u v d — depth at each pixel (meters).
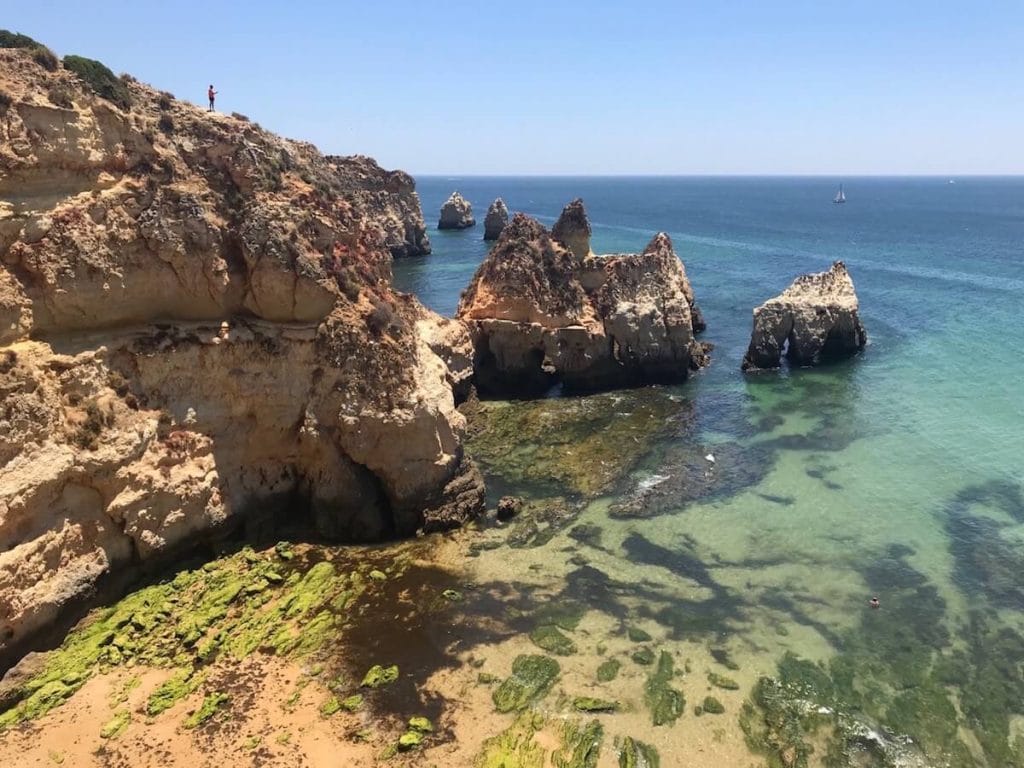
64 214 30.27
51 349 29.67
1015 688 27.16
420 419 36.19
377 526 36.59
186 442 33.12
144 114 35.06
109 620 29.06
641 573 33.97
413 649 28.53
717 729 25.02
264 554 34.44
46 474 27.27
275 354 35.28
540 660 28.11
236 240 34.88
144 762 23.12
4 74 29.59
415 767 23.16
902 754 24.22
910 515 39.38
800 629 30.39
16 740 23.80
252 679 26.78
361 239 41.72
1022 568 34.56
